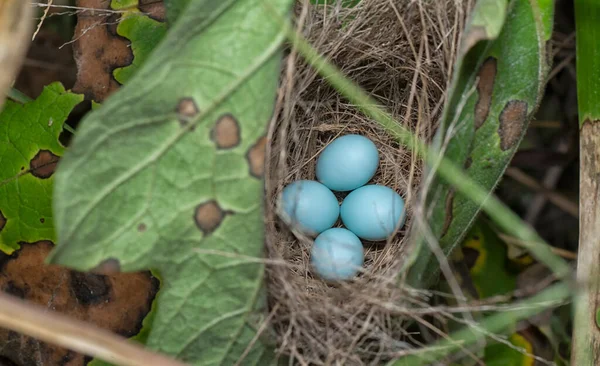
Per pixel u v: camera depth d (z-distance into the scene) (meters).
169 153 0.23
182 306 0.24
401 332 0.26
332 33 0.26
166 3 0.24
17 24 0.23
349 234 0.27
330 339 0.24
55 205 0.22
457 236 0.25
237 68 0.23
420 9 0.25
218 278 0.24
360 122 0.28
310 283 0.26
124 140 0.22
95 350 0.22
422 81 0.26
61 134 0.28
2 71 0.23
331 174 0.27
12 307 0.21
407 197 0.26
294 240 0.27
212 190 0.23
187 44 0.22
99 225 0.22
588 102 0.26
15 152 0.27
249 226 0.23
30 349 0.27
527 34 0.24
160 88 0.22
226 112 0.23
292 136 0.27
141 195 0.23
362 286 0.25
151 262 0.23
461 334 0.26
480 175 0.25
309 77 0.26
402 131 0.27
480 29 0.23
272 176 0.26
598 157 0.26
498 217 0.24
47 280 0.27
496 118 0.24
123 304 0.27
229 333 0.24
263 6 0.23
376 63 0.27
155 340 0.24
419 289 0.24
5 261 0.27
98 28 0.27
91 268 0.22
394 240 0.27
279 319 0.24
